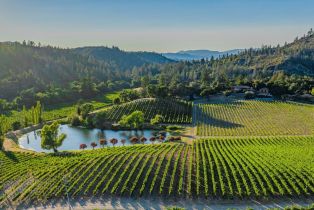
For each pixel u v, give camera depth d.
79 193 55.47
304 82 177.12
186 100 160.38
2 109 149.00
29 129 115.50
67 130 114.44
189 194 54.22
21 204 52.78
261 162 66.69
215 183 55.69
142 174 60.88
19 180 61.38
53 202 53.16
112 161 67.50
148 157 69.00
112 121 121.25
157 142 95.44
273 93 171.00
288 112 133.12
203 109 139.00
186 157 70.19
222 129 108.50
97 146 95.38
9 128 113.31
